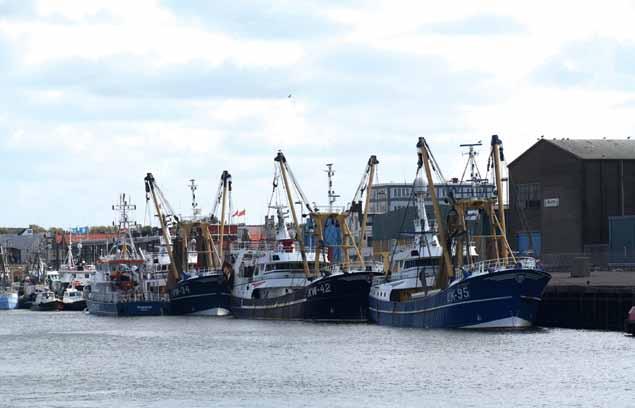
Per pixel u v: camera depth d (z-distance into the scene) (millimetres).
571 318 172750
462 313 167625
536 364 132500
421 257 188625
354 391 119188
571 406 108688
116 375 136250
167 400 116312
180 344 171625
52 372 140750
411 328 180375
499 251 181875
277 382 126688
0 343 184625
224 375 133500
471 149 184500
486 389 117875
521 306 165375
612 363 131750
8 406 114062
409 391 118250
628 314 158750
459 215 175625
